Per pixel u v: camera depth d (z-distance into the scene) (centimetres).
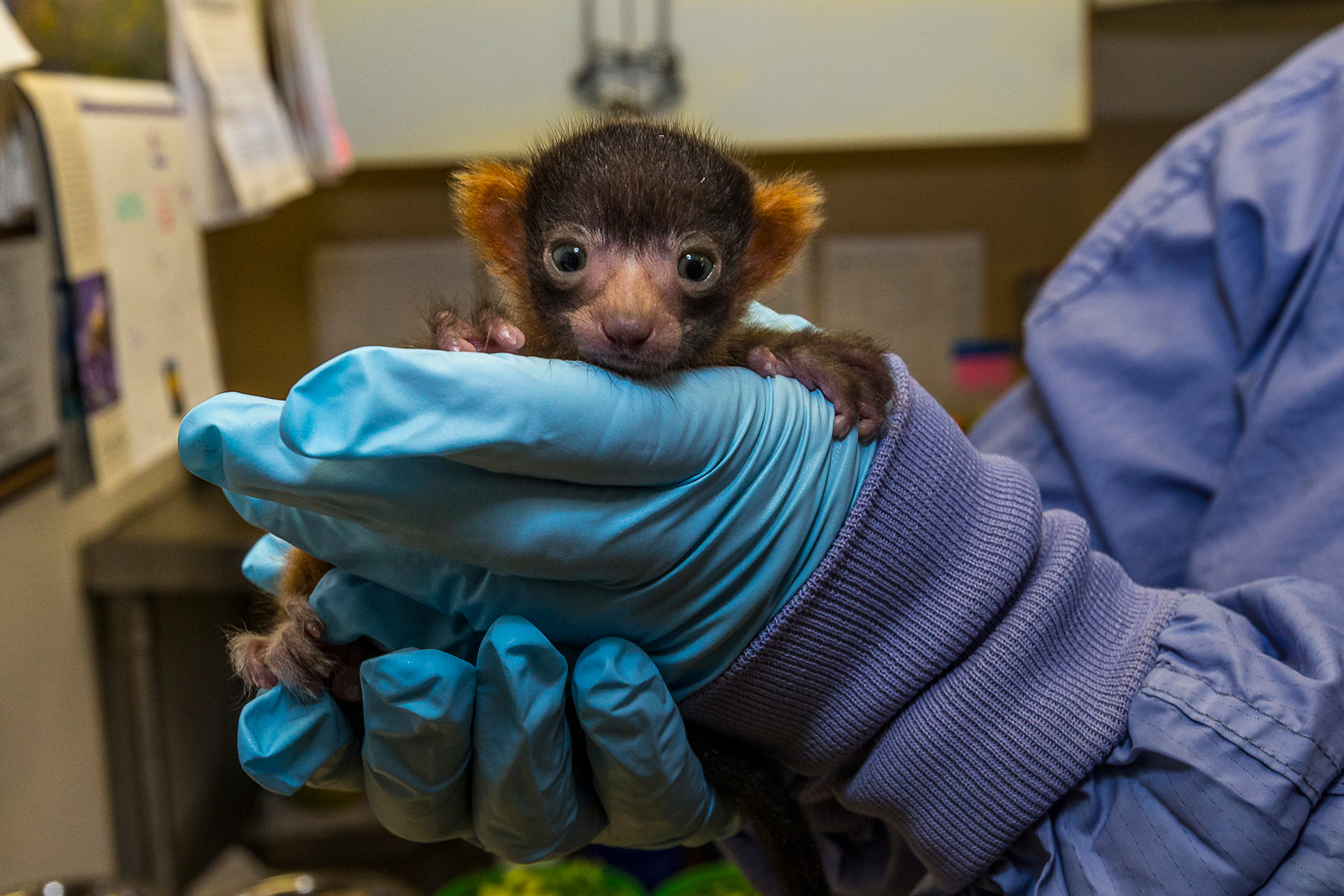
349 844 83
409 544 26
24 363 50
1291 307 37
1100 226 44
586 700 27
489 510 26
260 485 25
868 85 77
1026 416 44
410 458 25
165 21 61
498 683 27
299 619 29
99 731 63
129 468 57
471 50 75
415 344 32
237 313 91
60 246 51
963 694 29
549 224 31
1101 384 41
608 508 27
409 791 28
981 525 29
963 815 29
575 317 29
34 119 49
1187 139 43
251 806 85
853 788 30
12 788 52
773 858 32
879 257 95
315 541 29
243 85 69
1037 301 45
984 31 76
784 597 29
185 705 71
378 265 91
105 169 54
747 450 28
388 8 74
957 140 83
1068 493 42
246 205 66
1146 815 28
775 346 31
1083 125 78
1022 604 29
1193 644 29
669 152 31
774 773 33
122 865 66
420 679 26
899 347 97
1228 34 81
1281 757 27
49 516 57
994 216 95
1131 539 40
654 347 28
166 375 62
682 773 28
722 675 29
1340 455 35
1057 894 28
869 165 94
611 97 76
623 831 30
